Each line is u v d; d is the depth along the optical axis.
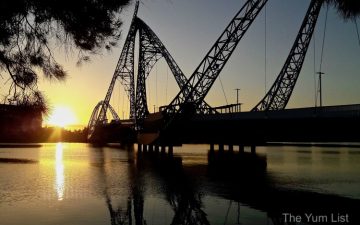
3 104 10.82
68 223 25.16
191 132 93.06
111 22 12.04
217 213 28.95
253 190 39.84
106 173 57.78
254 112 67.25
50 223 25.05
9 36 10.94
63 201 33.31
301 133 61.72
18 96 11.01
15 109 10.79
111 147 168.88
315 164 72.25
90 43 12.12
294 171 59.56
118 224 25.38
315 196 36.12
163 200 34.53
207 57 85.88
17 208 29.88
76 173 57.72
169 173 57.88
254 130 74.88
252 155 95.25
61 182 46.41
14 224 24.61
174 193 38.38
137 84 126.56
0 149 141.88
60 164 75.38
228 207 31.20
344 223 25.62
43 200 33.66
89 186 43.19
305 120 57.12
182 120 86.75
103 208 30.50
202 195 37.19
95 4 11.66
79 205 31.55
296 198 35.16
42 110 10.94
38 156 101.69
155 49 123.06
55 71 11.59
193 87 86.50
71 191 39.25
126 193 38.25
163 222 26.30
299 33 104.44
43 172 59.06
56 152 123.88
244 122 72.00
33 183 45.28
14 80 11.24
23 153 116.25
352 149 145.62
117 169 64.50
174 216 27.97
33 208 29.94
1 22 10.82
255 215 27.98
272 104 111.00
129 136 191.62
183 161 82.19
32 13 11.25
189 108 85.56
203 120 80.94
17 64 11.38
